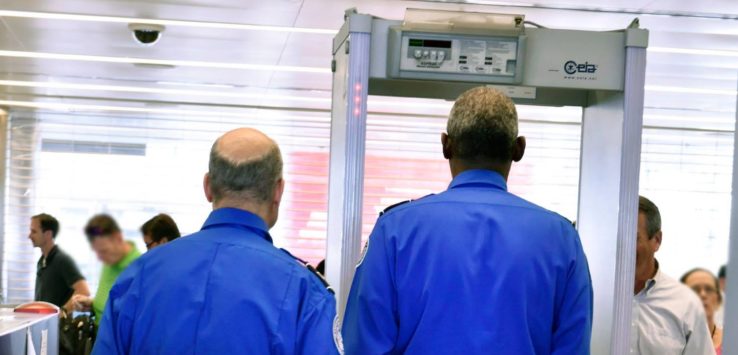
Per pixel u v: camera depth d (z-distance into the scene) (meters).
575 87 2.54
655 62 6.79
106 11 5.54
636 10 5.17
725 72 7.02
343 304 2.43
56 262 6.96
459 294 1.88
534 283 1.90
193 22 5.77
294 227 9.80
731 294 2.22
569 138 9.41
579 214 2.87
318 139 9.84
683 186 10.31
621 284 2.54
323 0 5.07
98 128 9.62
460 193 1.98
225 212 1.91
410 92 2.73
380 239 1.96
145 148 9.67
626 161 2.54
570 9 5.18
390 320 1.92
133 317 1.86
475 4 5.07
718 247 10.31
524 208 1.97
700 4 4.98
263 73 7.50
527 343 1.88
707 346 2.96
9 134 9.49
